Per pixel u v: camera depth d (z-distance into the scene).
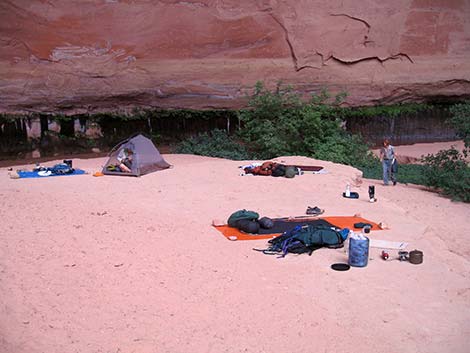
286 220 11.09
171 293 7.27
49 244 8.90
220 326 6.52
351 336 6.43
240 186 14.63
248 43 24.48
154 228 9.85
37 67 22.19
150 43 23.38
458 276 8.35
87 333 6.20
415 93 26.69
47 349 5.82
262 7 24.22
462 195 16.67
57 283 7.38
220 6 23.92
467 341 6.38
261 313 6.88
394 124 27.61
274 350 6.07
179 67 23.92
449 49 26.45
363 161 22.77
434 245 10.18
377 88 25.97
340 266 8.52
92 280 7.51
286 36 24.62
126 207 11.60
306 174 16.50
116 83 23.23
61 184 14.74
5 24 21.30
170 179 15.63
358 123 26.89
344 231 9.76
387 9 25.25
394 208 12.71
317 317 6.86
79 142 24.00
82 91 22.89
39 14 21.75
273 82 24.94
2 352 5.70
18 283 7.33
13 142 22.58
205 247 9.09
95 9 22.42
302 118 23.47
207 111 25.33
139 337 6.18
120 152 16.75
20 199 12.13
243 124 26.08
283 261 8.77
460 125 18.31
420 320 6.87
